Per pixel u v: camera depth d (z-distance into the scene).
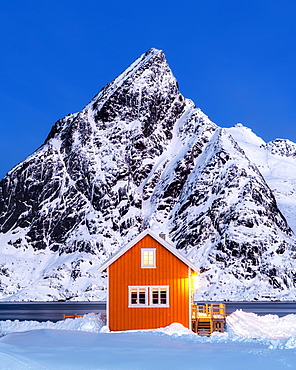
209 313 51.03
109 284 47.31
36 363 19.09
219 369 17.89
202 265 177.38
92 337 29.70
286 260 172.75
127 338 29.42
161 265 47.81
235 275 171.75
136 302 47.25
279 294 162.38
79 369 18.08
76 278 189.25
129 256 47.81
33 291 183.50
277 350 22.41
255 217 188.00
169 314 47.06
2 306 139.50
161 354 21.94
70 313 97.00
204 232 191.38
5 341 27.89
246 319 50.47
